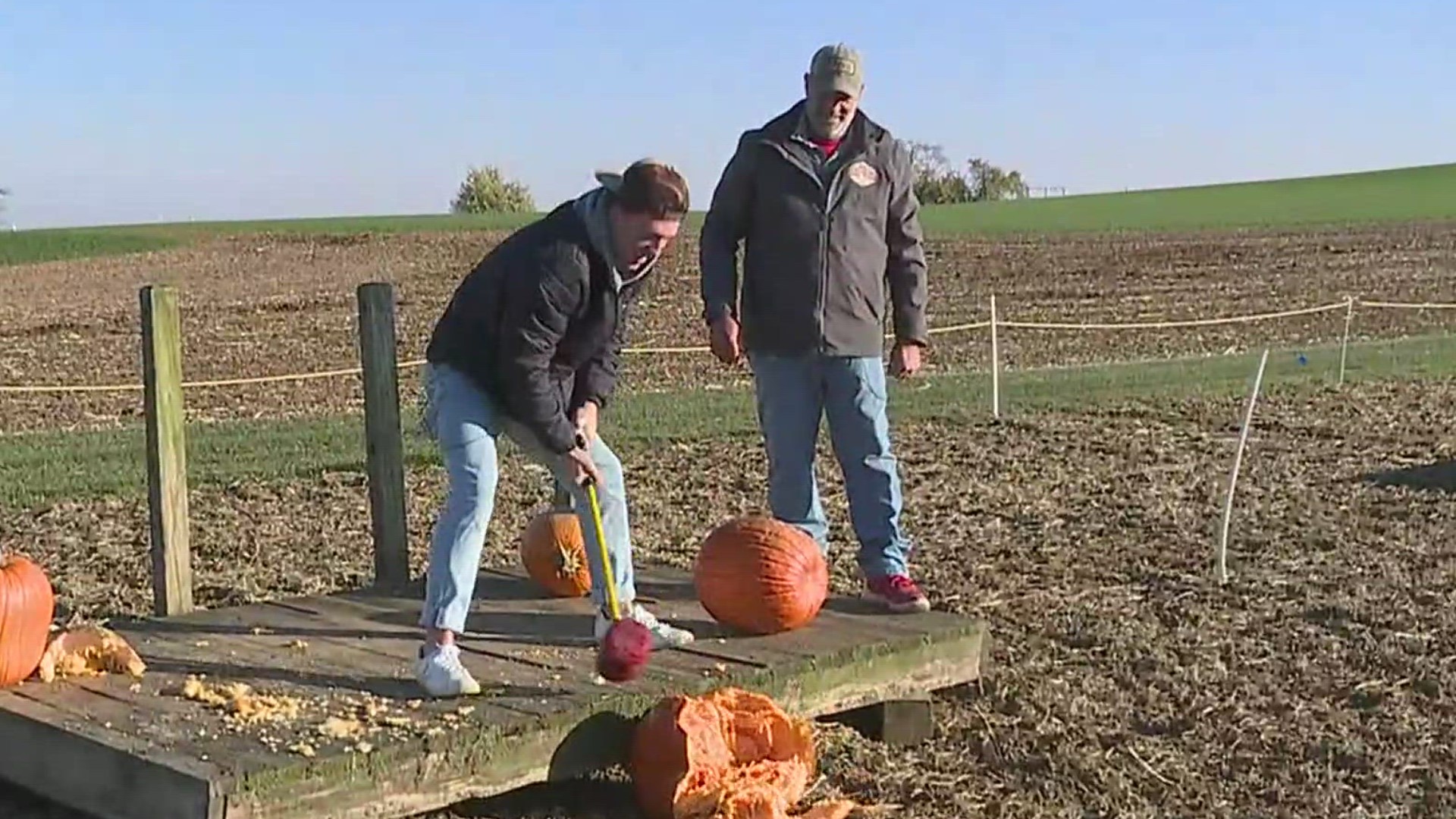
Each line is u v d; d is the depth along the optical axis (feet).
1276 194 289.74
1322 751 20.89
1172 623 27.12
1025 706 22.61
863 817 18.81
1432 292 114.42
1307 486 40.34
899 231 23.30
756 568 20.93
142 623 22.13
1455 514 36.37
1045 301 111.55
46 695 18.51
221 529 36.50
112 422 58.65
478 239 196.95
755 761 18.65
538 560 23.44
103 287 142.82
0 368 80.79
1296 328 93.04
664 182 17.79
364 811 16.58
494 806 19.11
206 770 15.89
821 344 22.67
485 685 18.93
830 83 22.26
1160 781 19.97
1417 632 26.27
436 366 18.76
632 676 18.79
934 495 39.83
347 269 157.38
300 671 19.53
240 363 82.07
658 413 54.95
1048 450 46.83
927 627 21.75
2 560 19.04
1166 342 85.81
